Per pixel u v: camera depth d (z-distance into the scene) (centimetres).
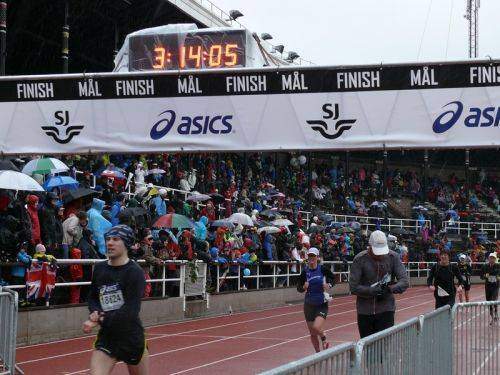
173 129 1209
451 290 1539
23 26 2441
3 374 1016
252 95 1188
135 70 1329
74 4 2397
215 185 2875
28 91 1247
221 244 2248
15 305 1036
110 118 1227
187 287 2044
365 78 1155
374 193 4706
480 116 1127
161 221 1836
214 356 1366
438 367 813
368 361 565
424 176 4888
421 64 1142
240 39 1298
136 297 665
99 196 1775
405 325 683
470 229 4809
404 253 3919
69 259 1485
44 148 1243
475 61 1128
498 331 903
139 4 2592
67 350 1384
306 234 3031
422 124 1141
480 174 5612
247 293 2417
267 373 381
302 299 2928
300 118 1173
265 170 3788
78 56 2764
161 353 1401
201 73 1201
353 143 1157
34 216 1398
